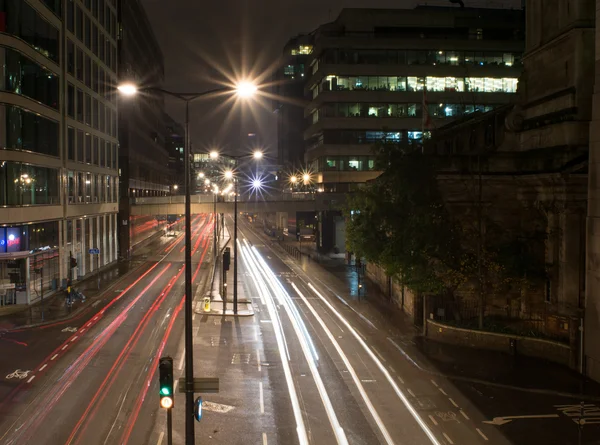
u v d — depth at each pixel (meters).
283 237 107.31
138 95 87.25
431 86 77.88
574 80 29.91
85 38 54.00
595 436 18.14
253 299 43.59
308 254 76.75
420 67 77.44
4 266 39.12
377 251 33.53
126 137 75.69
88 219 56.00
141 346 28.92
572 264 28.92
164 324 34.28
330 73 76.31
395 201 32.31
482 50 78.81
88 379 23.42
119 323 34.50
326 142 77.31
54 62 45.06
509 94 78.25
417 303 34.94
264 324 34.66
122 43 72.94
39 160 41.91
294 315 37.56
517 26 83.12
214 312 37.78
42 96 42.66
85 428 18.30
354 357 27.33
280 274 58.16
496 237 31.62
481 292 29.23
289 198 83.19
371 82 77.38
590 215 24.66
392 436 18.02
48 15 43.59
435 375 24.50
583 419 19.42
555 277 30.20
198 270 61.59
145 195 97.38
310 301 42.94
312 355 27.61
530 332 28.44
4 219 37.22
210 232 130.25
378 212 32.12
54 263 45.72
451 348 28.98
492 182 31.88
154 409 20.06
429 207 30.41
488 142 36.34
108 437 17.61
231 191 158.88
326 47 76.62
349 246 37.94
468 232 31.58
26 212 39.62
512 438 18.00
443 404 21.03
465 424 19.12
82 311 38.41
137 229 87.25
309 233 100.25
